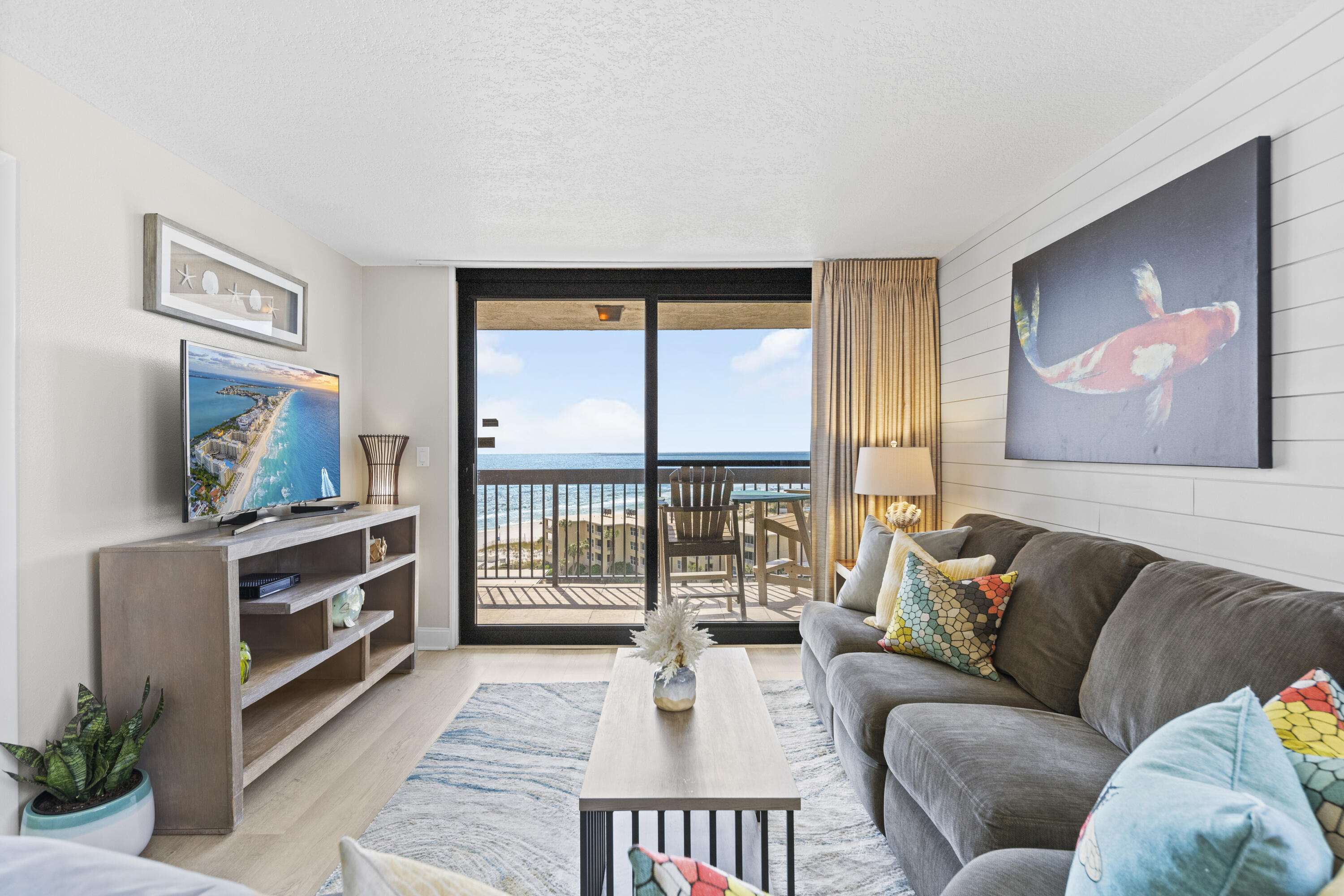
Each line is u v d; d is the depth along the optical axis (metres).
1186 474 2.14
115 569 2.16
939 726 1.82
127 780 2.04
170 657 2.16
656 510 4.30
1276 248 1.83
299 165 2.69
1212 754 0.92
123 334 2.31
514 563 4.57
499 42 1.90
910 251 3.93
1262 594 1.58
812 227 3.50
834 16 1.81
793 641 4.27
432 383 4.12
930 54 1.98
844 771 2.51
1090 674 1.88
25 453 1.96
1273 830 0.67
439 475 4.11
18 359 1.94
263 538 2.34
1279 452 1.82
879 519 4.09
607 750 1.75
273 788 2.42
